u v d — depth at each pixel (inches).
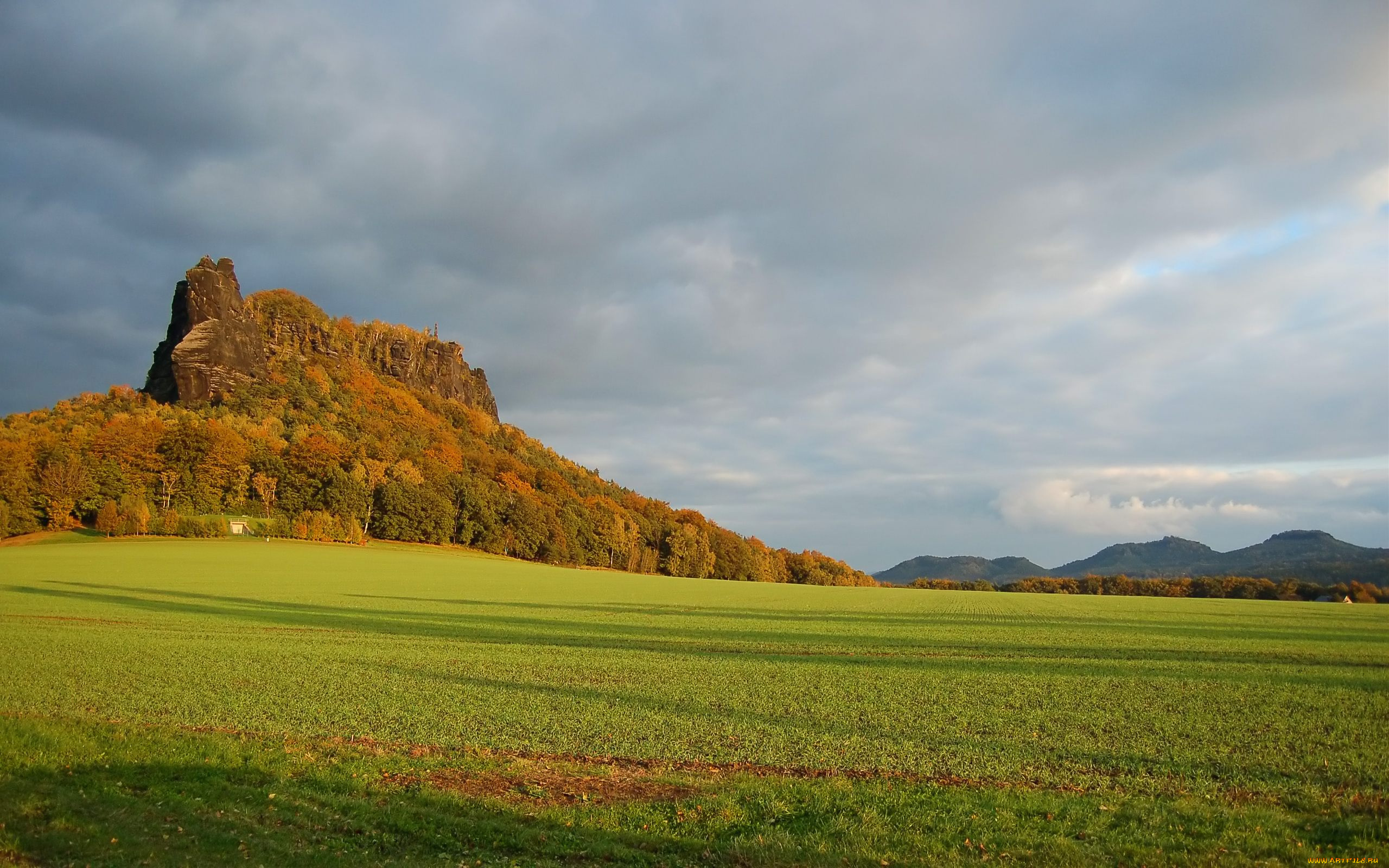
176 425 5083.7
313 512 4977.9
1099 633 1761.8
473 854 455.2
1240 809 539.5
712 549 7711.6
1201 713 891.4
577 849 462.6
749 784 589.9
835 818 511.8
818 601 2878.9
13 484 4099.4
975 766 671.8
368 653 1300.4
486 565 4596.5
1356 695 996.6
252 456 5162.4
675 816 521.3
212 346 7062.0
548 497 6988.2
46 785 530.0
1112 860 448.8
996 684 1077.8
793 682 1076.5
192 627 1584.6
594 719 835.4
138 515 4306.1
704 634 1676.9
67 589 2220.7
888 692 1012.5
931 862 444.5
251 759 625.6
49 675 1024.2
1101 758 698.8
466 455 7805.1
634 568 6835.6
